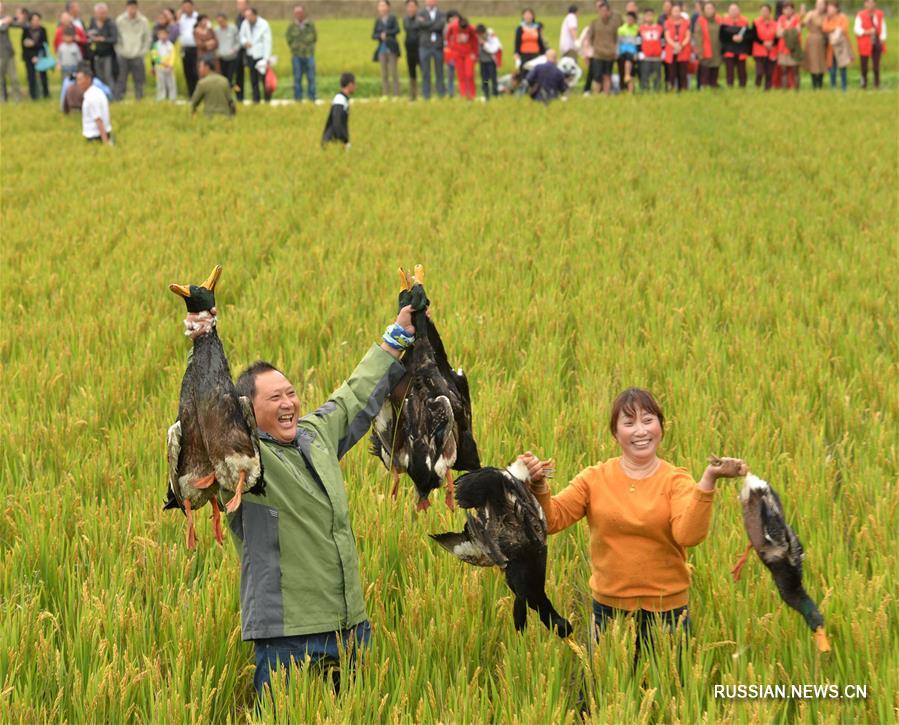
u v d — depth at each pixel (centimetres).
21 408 1238
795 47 4972
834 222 2216
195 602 798
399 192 2691
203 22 4812
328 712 650
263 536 688
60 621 816
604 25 4947
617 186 2722
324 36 9912
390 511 942
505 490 704
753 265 1880
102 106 3600
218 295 1784
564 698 669
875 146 3238
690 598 823
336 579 701
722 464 679
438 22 4916
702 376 1294
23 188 2816
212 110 4294
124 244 2162
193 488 667
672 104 4478
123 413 1268
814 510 915
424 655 721
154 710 673
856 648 717
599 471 738
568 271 1931
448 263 1917
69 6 4934
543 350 1427
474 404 1221
